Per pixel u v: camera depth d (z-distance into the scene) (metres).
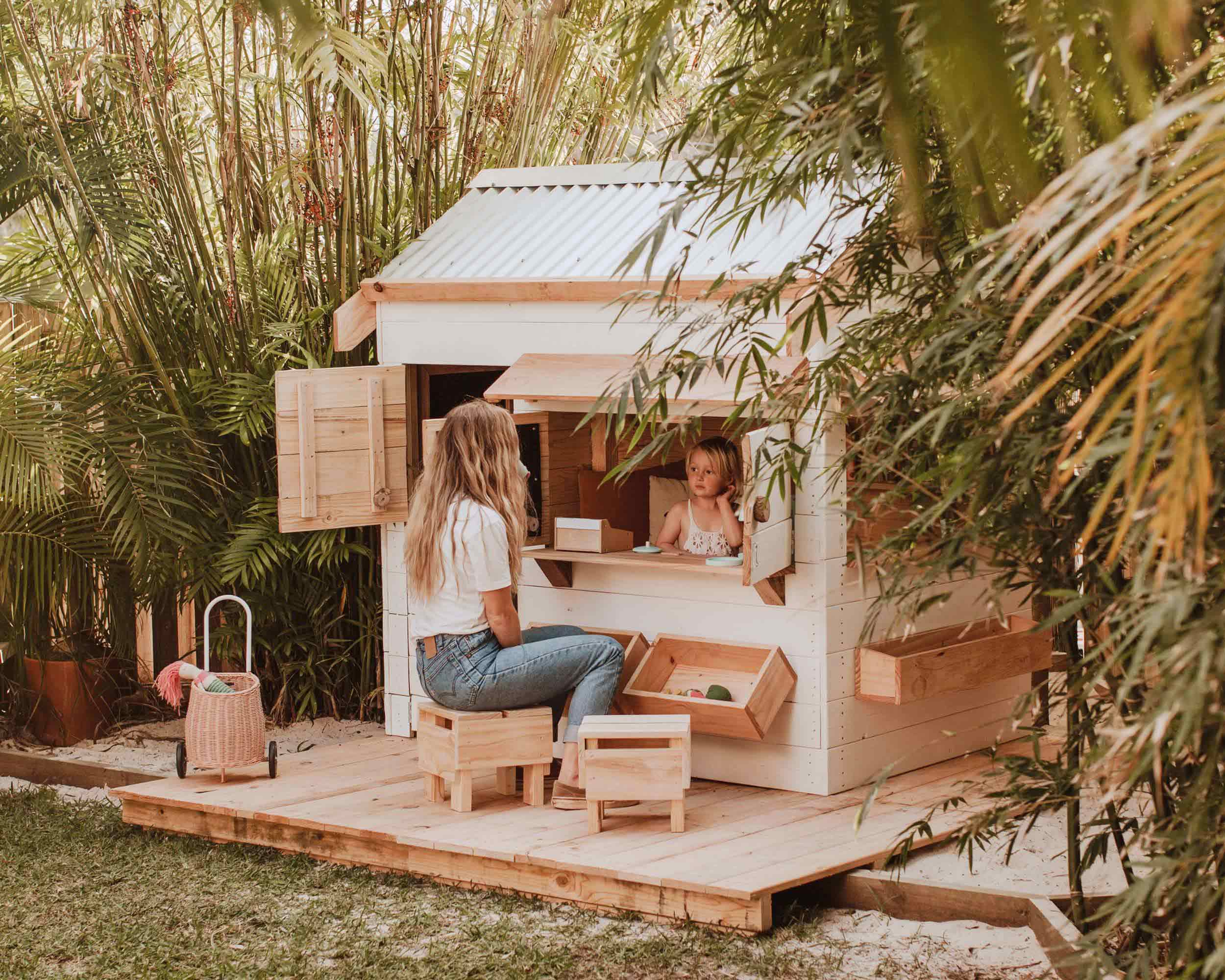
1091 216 1.15
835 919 3.86
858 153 2.42
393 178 6.65
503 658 4.43
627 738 4.26
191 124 6.36
